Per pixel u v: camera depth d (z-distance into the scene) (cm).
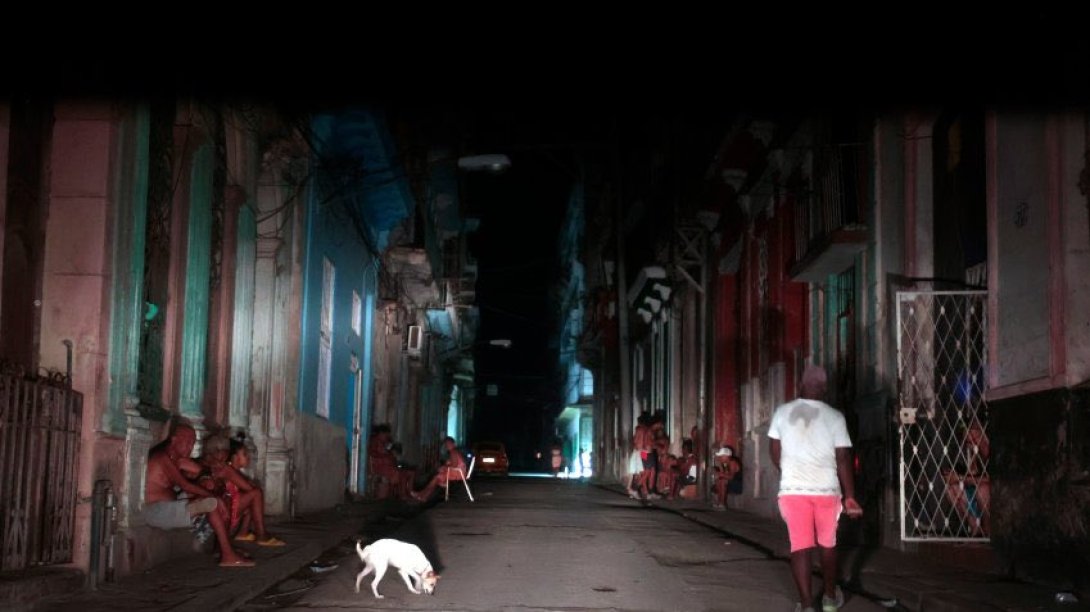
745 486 2097
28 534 779
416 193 2725
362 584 964
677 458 2616
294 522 1505
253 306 1455
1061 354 895
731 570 1103
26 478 775
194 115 1169
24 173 866
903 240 1287
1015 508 970
